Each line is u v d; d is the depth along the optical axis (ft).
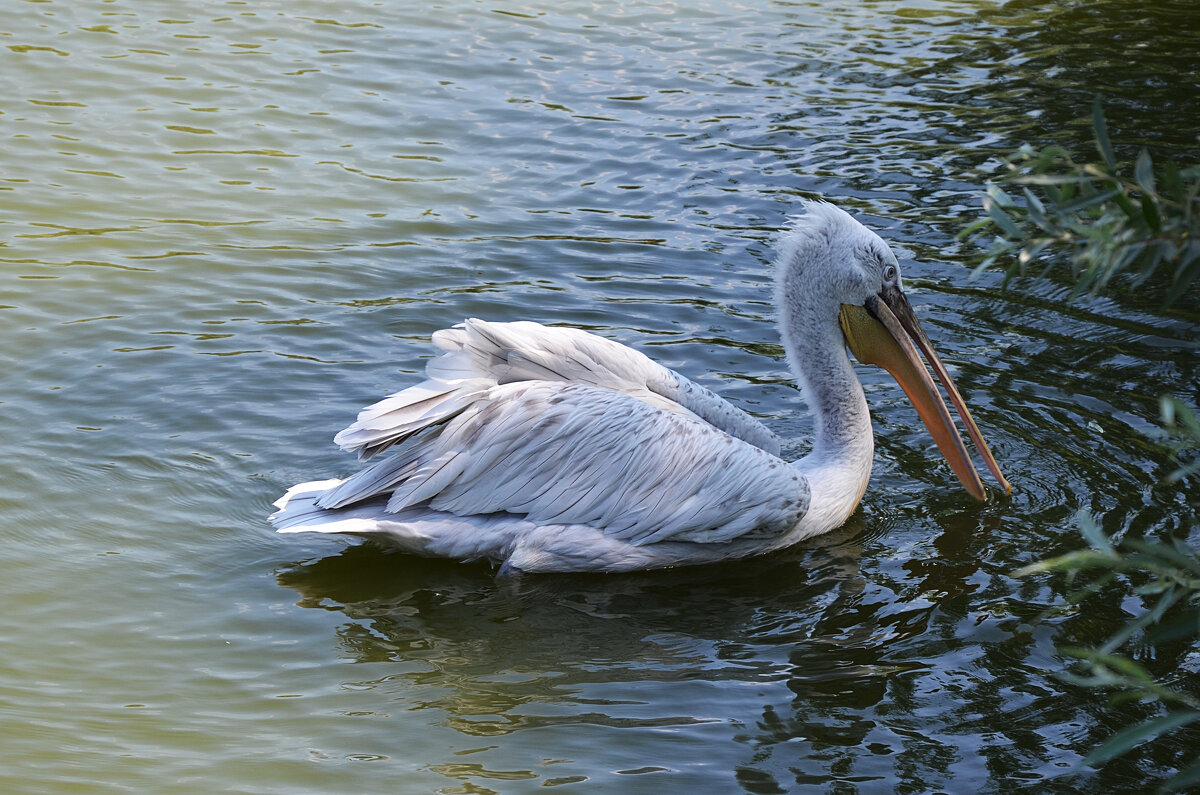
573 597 26.40
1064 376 34.99
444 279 40.40
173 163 48.01
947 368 35.40
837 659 23.99
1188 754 21.07
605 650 24.31
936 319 38.32
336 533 27.04
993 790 20.16
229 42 61.00
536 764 20.58
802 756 20.99
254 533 27.55
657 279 41.11
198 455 29.99
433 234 43.73
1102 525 28.09
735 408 29.96
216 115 52.70
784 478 27.73
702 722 21.90
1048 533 28.19
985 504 29.66
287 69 58.29
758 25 68.64
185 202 44.86
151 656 23.25
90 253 40.47
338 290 39.29
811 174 49.75
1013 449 31.45
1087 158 49.88
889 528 29.04
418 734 21.35
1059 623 24.98
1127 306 39.29
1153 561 14.06
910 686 23.04
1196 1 73.87
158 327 36.14
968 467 29.78
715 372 35.37
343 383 33.71
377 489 26.89
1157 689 13.83
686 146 52.39
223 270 40.09
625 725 21.76
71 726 20.95
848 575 27.27
